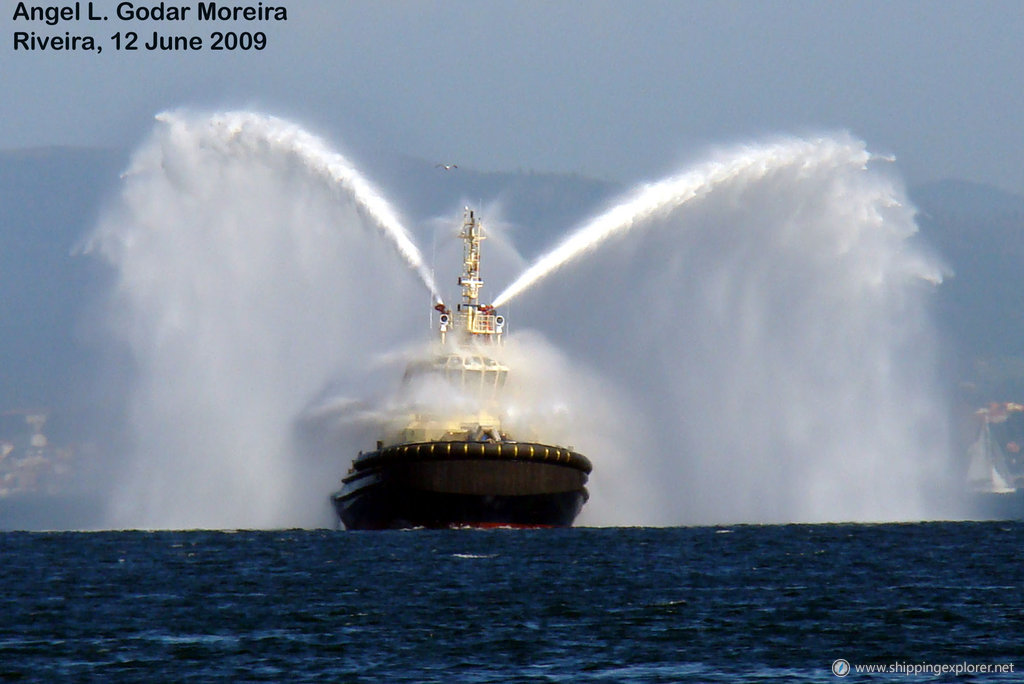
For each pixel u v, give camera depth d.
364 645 153.62
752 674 140.38
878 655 148.12
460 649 151.50
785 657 147.50
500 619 168.25
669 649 151.50
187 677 139.88
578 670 142.25
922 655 147.88
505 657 147.75
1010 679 137.75
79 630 163.25
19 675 141.00
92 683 137.88
